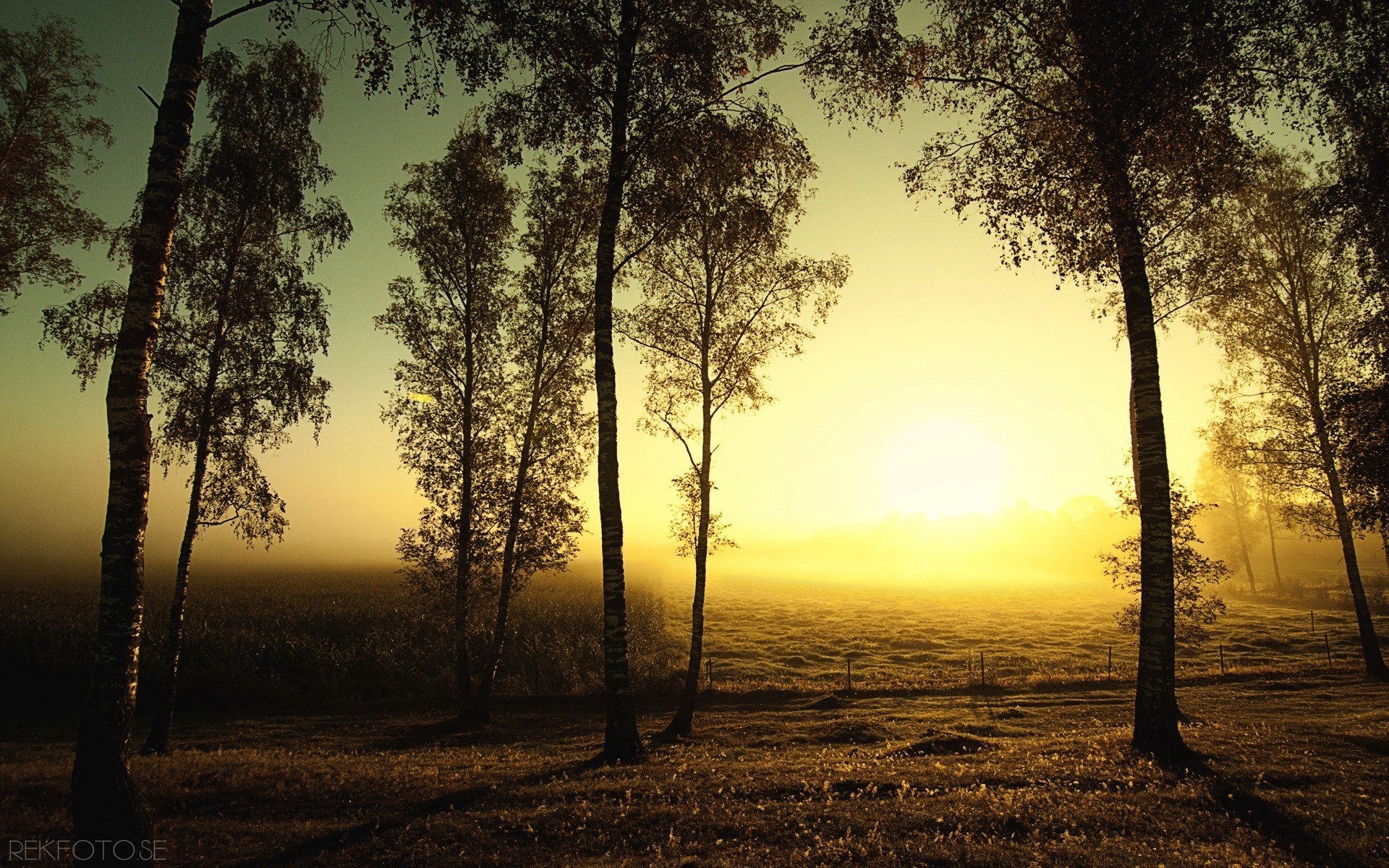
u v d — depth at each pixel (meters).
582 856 8.16
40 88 19.19
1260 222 25.69
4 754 18.42
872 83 14.64
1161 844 7.88
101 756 7.19
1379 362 14.30
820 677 31.86
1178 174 13.89
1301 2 11.68
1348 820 8.48
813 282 21.02
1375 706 18.95
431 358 24.19
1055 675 29.20
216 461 19.55
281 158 19.59
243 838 9.09
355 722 23.98
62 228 19.88
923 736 16.19
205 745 19.78
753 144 15.16
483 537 24.44
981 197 14.39
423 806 10.31
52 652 30.38
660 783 10.90
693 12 14.44
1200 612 18.67
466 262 24.64
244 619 41.38
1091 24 12.20
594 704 26.41
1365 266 14.28
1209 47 11.65
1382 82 12.22
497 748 18.17
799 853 7.84
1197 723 17.06
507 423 25.00
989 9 13.68
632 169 14.74
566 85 13.89
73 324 18.00
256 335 20.03
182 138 8.48
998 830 8.46
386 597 58.59
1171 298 17.98
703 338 21.41
